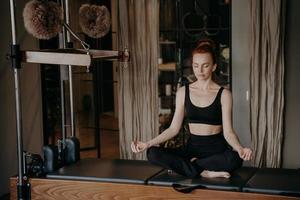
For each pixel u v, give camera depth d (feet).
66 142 15.07
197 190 12.21
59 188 13.43
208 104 13.01
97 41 20.71
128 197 12.84
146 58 18.58
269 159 17.42
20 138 13.66
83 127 22.41
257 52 17.13
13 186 13.93
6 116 17.57
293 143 17.38
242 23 17.44
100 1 21.38
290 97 17.25
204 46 13.21
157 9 18.33
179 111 13.46
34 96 19.24
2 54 17.26
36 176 13.85
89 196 13.19
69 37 15.94
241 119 17.71
